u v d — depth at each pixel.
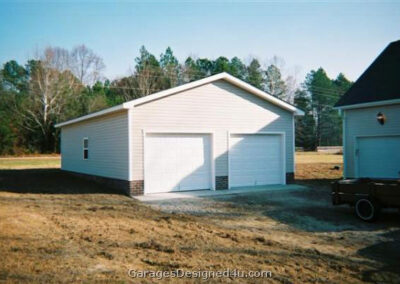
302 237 7.42
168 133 13.67
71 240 6.84
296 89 64.19
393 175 14.71
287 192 13.84
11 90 49.25
